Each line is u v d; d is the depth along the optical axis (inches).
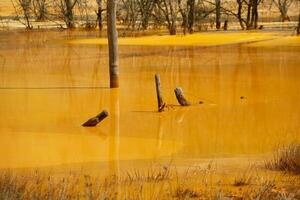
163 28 2940.5
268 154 686.5
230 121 888.9
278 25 2928.2
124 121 904.3
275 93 1117.7
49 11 3747.5
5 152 721.6
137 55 1844.2
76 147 749.3
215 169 587.5
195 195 456.4
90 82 1302.9
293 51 1840.6
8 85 1263.5
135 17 3016.7
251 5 2847.0
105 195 420.8
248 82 1250.0
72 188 466.0
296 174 538.9
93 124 872.9
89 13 3587.6
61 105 1034.7
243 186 484.7
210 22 3061.0
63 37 2600.9
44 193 436.8
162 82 1273.4
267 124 864.3
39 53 1948.8
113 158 688.4
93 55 1857.8
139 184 503.8
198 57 1747.0
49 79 1349.7
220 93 1127.0
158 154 707.4
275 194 439.8
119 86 1229.7
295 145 649.6
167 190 473.7
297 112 946.1
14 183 476.1
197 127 853.8
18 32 2898.6
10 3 3801.7
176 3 3378.4
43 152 722.2
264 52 1833.2
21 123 895.7
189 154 701.9
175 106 1005.8
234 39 2265.0
